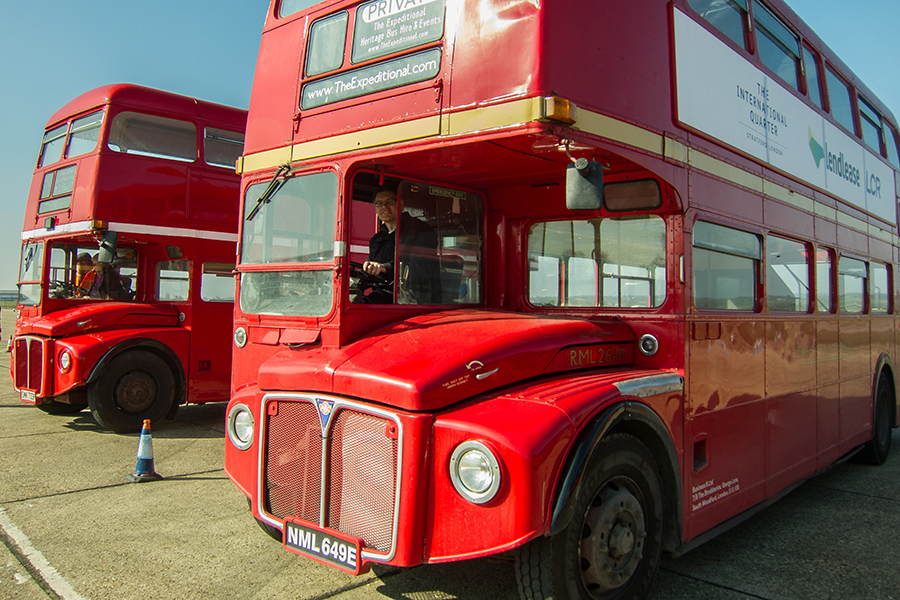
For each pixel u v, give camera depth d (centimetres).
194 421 913
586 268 427
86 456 688
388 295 406
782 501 591
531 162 378
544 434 271
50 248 880
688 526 381
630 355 402
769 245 523
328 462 313
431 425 283
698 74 429
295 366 336
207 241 905
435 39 352
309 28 420
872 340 755
